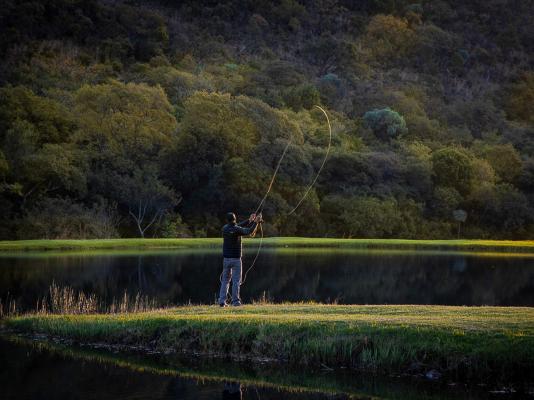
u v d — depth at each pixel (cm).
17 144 5066
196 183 5872
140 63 10075
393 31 15162
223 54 12419
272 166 6178
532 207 7375
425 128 9450
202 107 6309
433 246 4850
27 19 10538
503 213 7112
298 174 6181
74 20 11219
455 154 7238
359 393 905
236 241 1410
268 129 6512
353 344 1031
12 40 9794
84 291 1934
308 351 1045
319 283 2330
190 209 5869
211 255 3372
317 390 914
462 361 958
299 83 10600
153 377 966
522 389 925
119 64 9888
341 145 7419
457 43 15588
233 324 1126
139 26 12188
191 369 1015
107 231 4941
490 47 15975
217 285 2155
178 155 5828
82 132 5666
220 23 14075
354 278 2508
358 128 8900
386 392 909
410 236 6612
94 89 6241
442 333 1004
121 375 973
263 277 2494
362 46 14600
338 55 13338
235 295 1419
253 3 15375
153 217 5594
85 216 4869
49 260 2911
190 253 3525
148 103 6234
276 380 961
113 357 1079
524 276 2688
